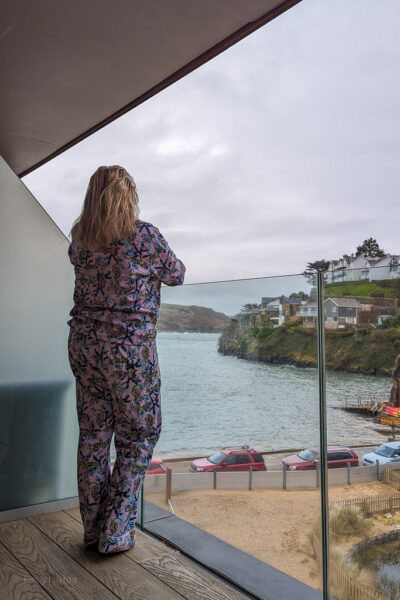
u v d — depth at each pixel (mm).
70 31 2486
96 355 1625
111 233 1593
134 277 1618
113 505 1681
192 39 2549
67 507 2215
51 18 2375
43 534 1898
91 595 1455
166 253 1687
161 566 1633
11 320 2135
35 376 2188
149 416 1676
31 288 2191
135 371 1630
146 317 1672
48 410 2209
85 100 3242
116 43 2594
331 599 1501
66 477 2240
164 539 1984
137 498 1735
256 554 1662
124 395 1624
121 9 2303
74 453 2271
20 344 2152
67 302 2293
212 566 1777
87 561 1660
